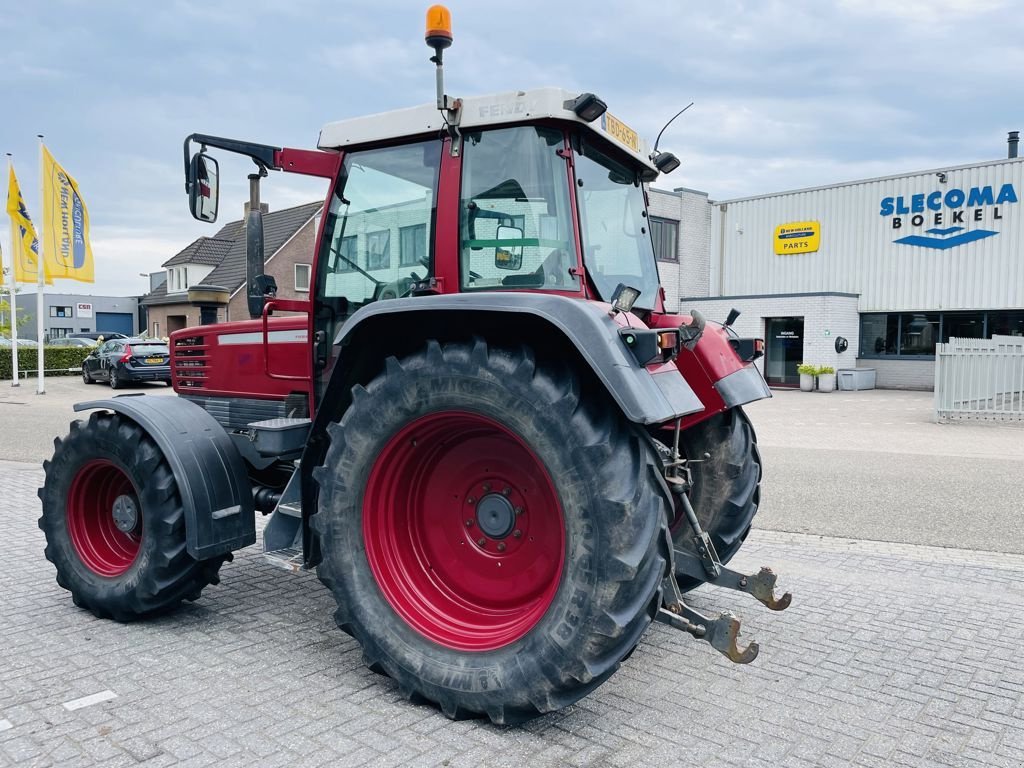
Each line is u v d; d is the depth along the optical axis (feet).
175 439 11.93
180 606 13.42
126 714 9.35
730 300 75.31
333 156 12.05
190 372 15.48
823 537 18.66
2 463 30.32
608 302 11.07
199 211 11.85
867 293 72.54
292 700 9.76
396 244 11.36
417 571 10.32
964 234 66.74
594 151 11.18
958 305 67.41
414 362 9.55
